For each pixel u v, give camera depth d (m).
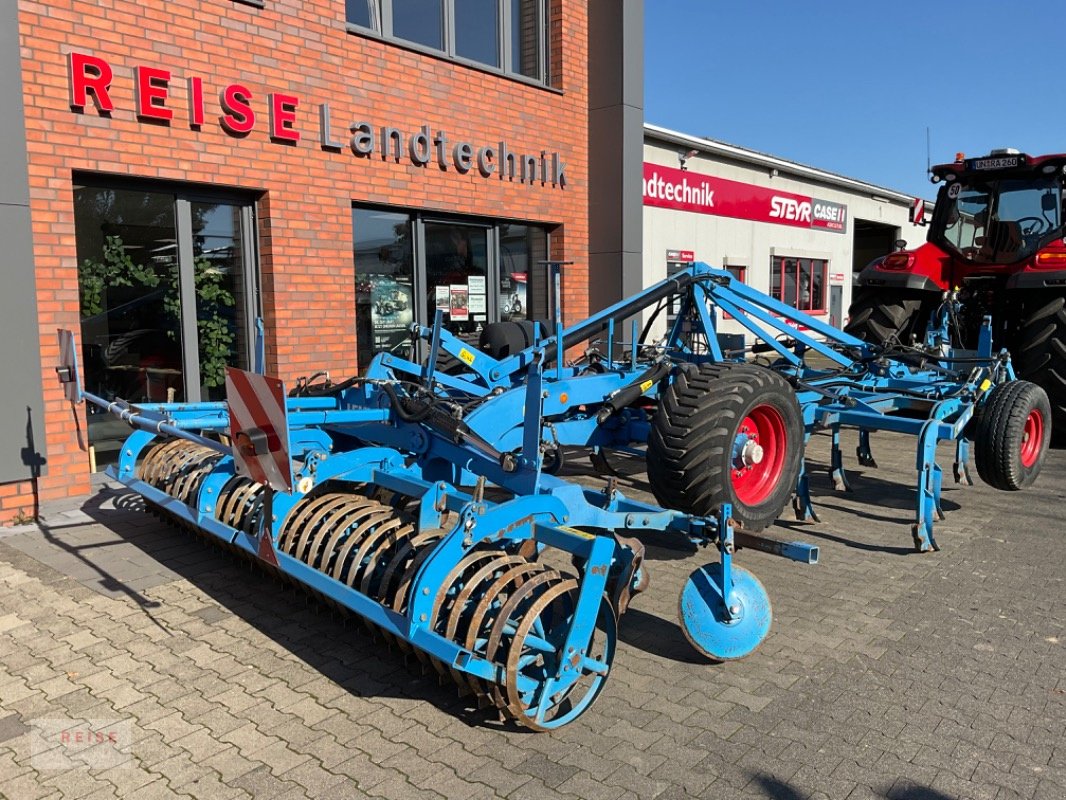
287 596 4.34
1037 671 3.50
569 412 5.29
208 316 6.95
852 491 6.54
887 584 4.52
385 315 8.29
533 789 2.71
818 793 2.67
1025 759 2.85
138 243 6.48
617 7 9.81
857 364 6.70
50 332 5.72
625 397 4.65
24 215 5.46
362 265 8.03
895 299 9.08
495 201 9.05
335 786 2.73
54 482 5.84
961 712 3.16
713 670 3.53
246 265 7.11
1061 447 8.47
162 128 6.23
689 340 6.32
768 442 4.94
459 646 2.82
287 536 3.69
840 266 20.22
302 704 3.26
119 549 5.03
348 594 3.18
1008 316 9.12
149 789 2.72
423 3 8.29
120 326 6.44
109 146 5.95
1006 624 3.98
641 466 7.41
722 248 15.62
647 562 4.90
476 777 2.78
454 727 3.10
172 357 6.77
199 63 6.42
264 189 6.94
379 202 7.85
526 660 2.98
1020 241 8.77
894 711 3.18
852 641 3.80
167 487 4.66
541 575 3.03
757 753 2.90
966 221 9.21
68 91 5.71
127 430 6.62
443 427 3.99
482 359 5.00
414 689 3.38
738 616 3.55
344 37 7.43
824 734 3.02
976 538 5.33
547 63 9.89
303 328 7.30
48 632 3.91
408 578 3.09
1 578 4.57
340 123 7.45
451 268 8.95
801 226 18.27
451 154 8.52
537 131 9.55
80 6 5.74
